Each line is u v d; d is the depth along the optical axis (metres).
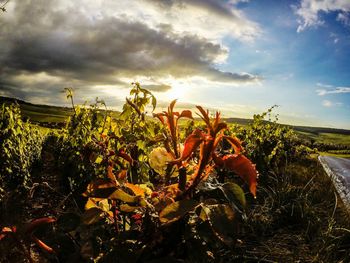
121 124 3.46
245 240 3.73
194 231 1.82
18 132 5.79
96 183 1.73
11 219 3.83
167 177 1.96
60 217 1.96
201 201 1.83
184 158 1.71
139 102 2.84
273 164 9.80
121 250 1.68
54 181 6.25
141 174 2.60
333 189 6.61
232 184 1.69
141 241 1.81
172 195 1.84
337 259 3.61
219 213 1.56
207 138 1.67
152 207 1.74
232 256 3.12
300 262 3.51
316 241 3.92
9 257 2.65
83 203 2.34
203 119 1.70
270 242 3.79
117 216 2.23
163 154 2.03
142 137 2.84
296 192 5.52
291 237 4.04
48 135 10.14
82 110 5.62
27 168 6.02
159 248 1.81
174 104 1.88
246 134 10.02
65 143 6.13
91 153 2.39
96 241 1.81
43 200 4.82
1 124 5.33
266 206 4.89
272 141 10.06
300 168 10.10
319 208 5.12
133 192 1.91
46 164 8.21
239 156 1.62
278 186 5.49
